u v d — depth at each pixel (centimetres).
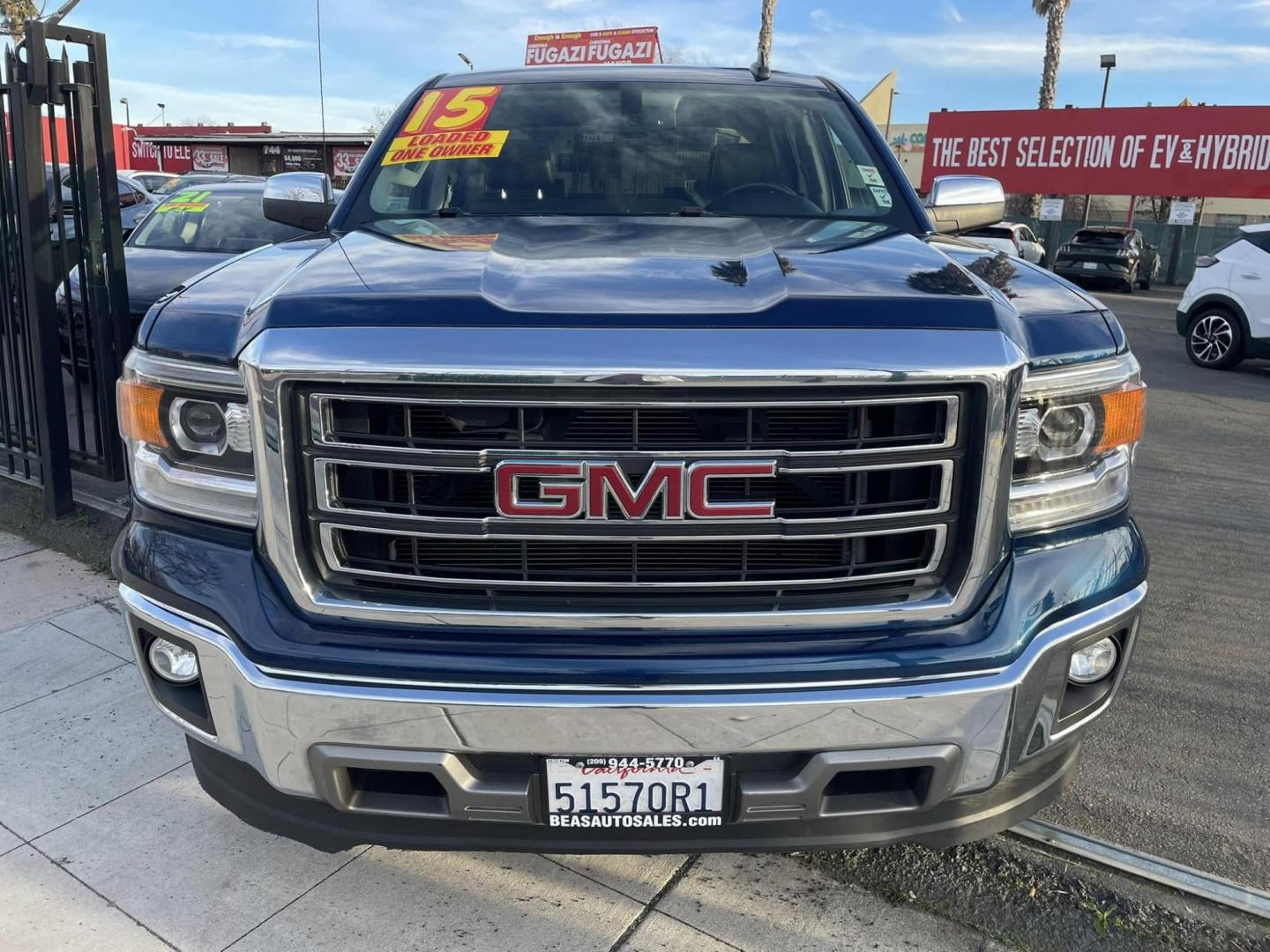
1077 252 2173
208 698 178
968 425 166
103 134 439
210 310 187
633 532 162
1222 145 2370
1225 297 1023
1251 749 291
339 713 165
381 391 160
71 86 427
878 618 169
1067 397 184
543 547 169
